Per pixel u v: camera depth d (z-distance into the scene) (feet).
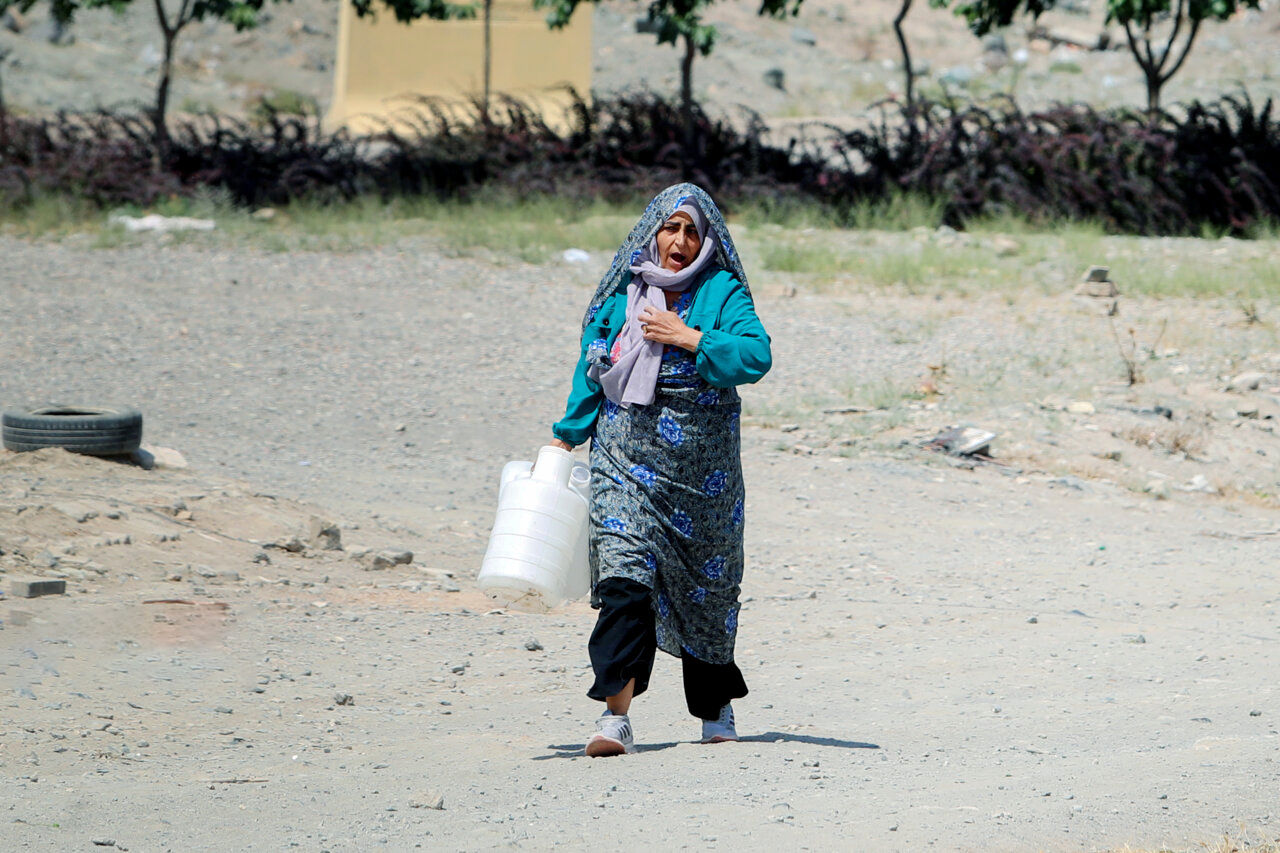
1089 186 288.51
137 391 166.91
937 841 44.11
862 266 239.30
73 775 55.77
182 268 229.86
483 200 295.07
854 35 575.79
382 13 421.18
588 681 78.54
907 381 176.65
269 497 116.26
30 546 93.30
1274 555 120.26
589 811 48.85
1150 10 294.05
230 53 529.04
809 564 113.29
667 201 57.62
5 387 165.17
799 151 406.62
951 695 75.36
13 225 259.60
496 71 428.56
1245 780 52.13
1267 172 291.38
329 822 48.14
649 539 57.21
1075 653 86.07
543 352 190.80
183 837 46.09
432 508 125.59
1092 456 151.33
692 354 56.65
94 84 481.46
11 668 71.31
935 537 123.75
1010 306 214.69
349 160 307.78
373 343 192.44
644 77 516.32
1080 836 44.96
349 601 93.76
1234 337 195.31
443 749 62.80
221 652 78.59
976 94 493.36
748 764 57.26
